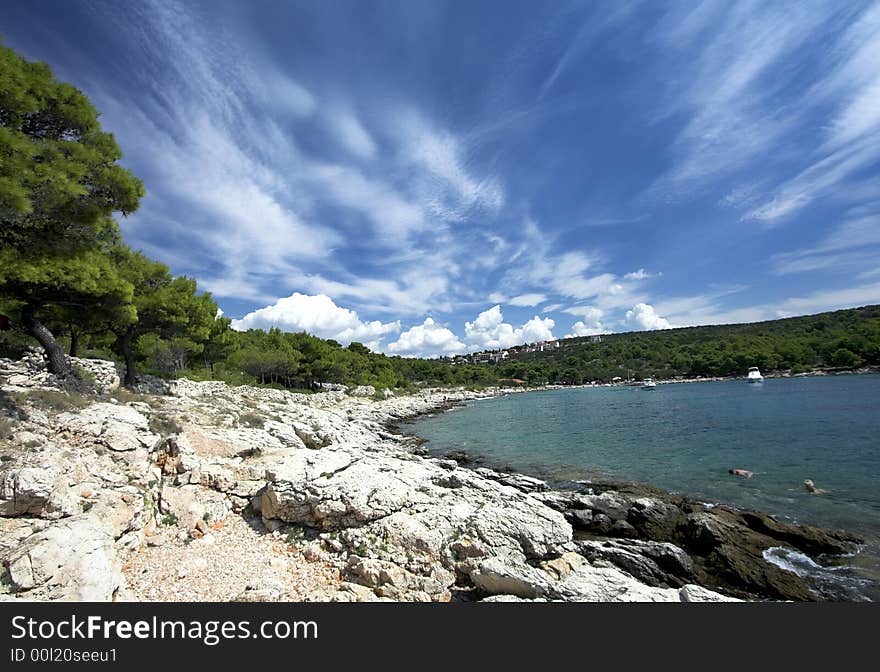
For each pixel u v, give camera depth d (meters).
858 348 106.25
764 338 145.00
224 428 21.03
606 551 13.29
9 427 12.55
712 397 72.25
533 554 12.30
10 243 13.09
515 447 35.38
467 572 10.98
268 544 12.36
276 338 74.44
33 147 11.43
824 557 13.21
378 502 13.36
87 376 21.91
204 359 53.16
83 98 14.39
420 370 152.12
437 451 34.84
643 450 30.91
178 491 13.77
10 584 7.31
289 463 15.99
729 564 12.71
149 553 11.09
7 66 11.69
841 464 23.50
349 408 62.88
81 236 14.39
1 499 9.43
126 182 14.37
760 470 23.39
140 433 15.97
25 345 23.52
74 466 12.18
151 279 28.14
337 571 10.95
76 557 8.05
